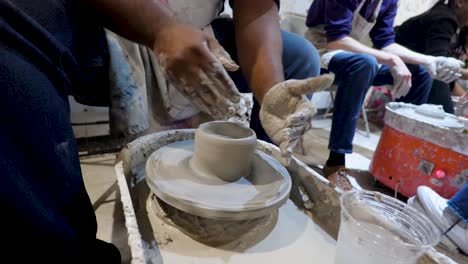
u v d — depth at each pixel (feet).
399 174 4.36
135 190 2.39
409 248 1.41
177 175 2.06
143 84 3.19
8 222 1.15
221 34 3.58
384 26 5.92
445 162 3.85
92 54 2.19
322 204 2.20
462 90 7.88
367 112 9.34
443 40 6.12
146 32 1.68
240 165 2.04
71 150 1.51
